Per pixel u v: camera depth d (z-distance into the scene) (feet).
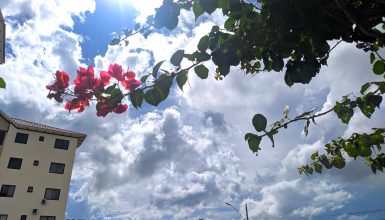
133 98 5.42
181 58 5.42
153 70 5.40
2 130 95.76
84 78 5.31
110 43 6.12
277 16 4.63
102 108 5.43
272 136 6.30
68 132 101.76
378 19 4.50
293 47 5.22
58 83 5.28
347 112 8.16
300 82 5.31
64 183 96.17
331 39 4.79
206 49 5.52
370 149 8.47
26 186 91.50
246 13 5.40
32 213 89.10
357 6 4.57
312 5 4.45
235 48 5.38
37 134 98.78
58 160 98.43
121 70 5.41
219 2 5.19
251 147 6.33
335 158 10.11
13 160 93.04
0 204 86.94
